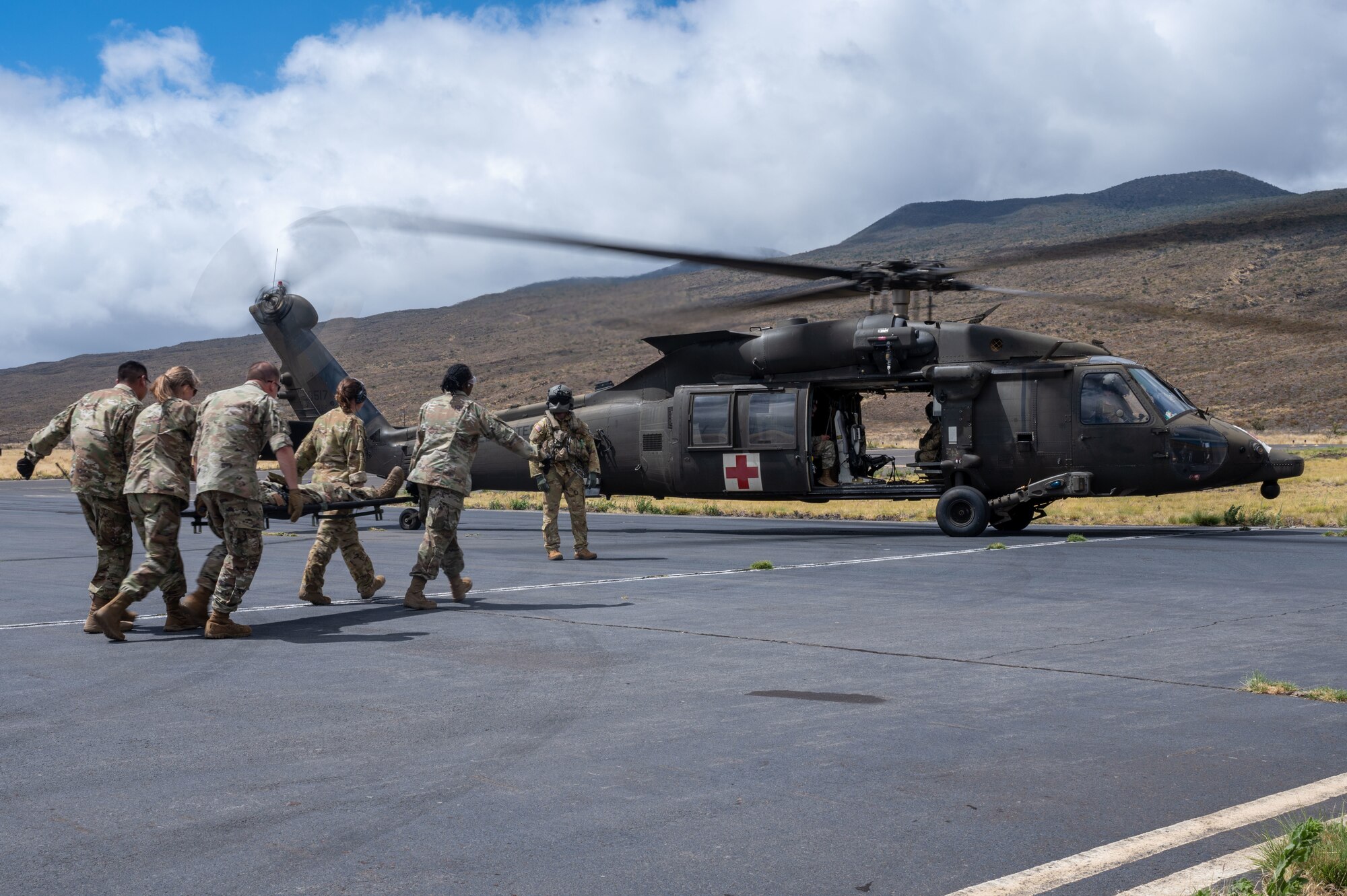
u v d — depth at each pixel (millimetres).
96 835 3865
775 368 16938
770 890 3348
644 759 4730
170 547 8023
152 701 5914
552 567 12555
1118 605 9070
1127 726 5203
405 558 14109
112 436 8188
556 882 3426
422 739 5086
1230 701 5703
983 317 16391
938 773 4477
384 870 3533
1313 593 9711
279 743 5043
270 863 3602
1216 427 15594
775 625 8227
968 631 7852
